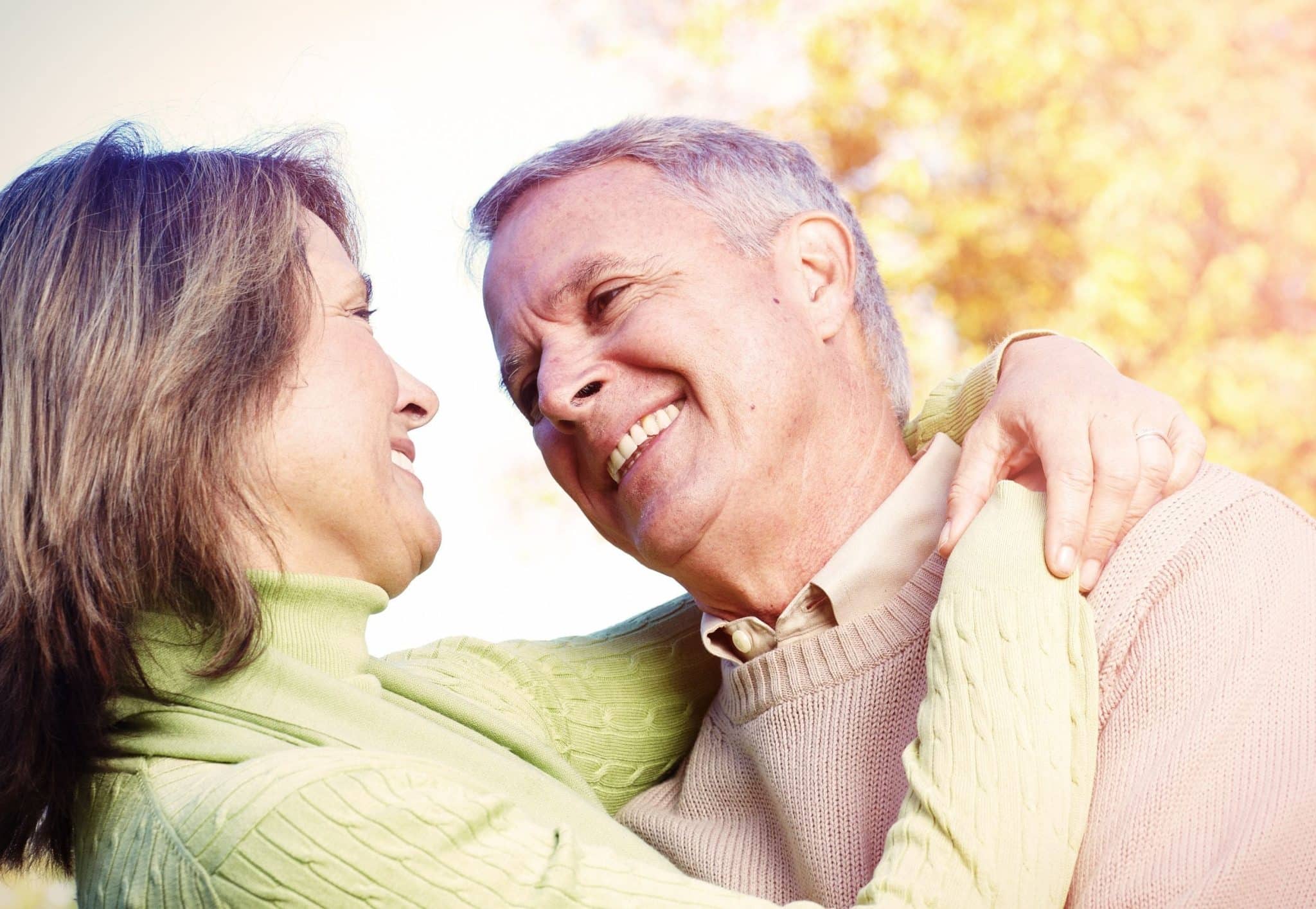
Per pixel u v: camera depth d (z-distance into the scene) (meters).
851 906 1.34
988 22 4.61
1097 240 4.47
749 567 1.52
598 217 1.55
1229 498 1.31
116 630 1.20
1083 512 1.26
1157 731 1.19
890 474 1.56
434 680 1.59
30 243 1.28
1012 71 4.57
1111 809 1.17
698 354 1.48
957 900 1.10
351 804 1.05
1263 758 1.15
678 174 1.57
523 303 1.59
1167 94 4.53
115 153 1.34
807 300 1.57
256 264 1.30
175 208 1.30
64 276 1.26
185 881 1.04
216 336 1.26
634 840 1.33
